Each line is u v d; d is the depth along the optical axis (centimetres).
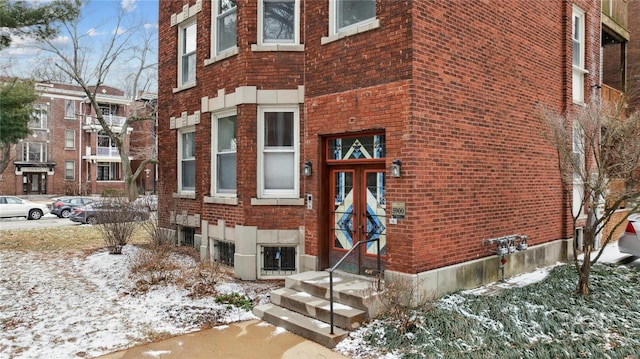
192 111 1078
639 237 923
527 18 907
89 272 953
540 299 679
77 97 3981
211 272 826
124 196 1273
